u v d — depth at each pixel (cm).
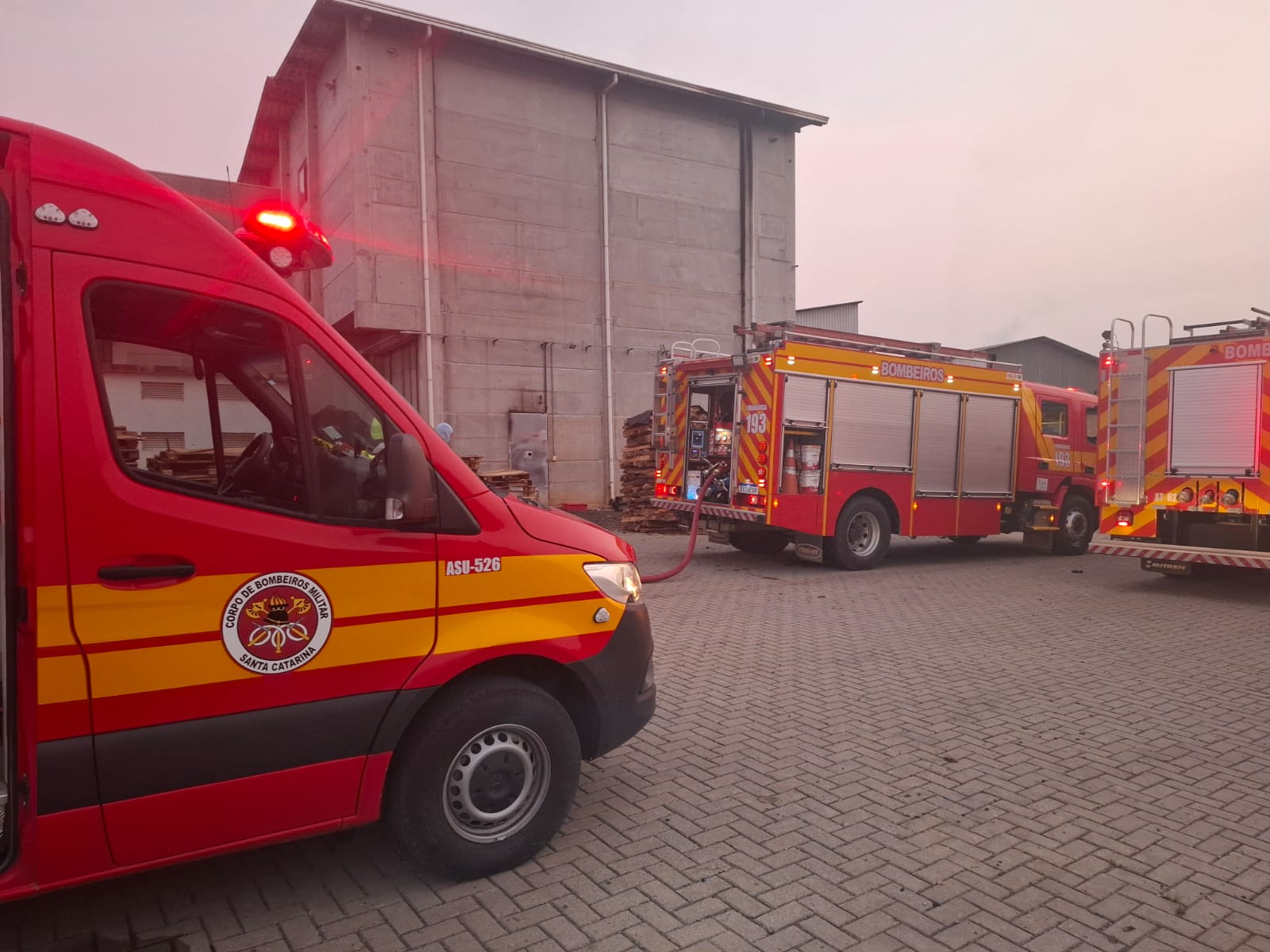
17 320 249
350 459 305
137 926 301
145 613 258
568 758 350
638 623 380
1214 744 494
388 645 304
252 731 278
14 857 248
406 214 1808
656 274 2166
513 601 336
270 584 280
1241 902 323
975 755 473
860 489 1138
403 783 315
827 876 339
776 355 1053
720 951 288
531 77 1967
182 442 300
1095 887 333
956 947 292
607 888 329
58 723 246
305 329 298
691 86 2139
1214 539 965
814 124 2375
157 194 276
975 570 1203
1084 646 730
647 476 1570
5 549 243
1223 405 948
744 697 580
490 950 287
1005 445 1294
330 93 1911
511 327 1952
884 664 666
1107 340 1038
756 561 1245
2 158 257
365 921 304
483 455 1919
